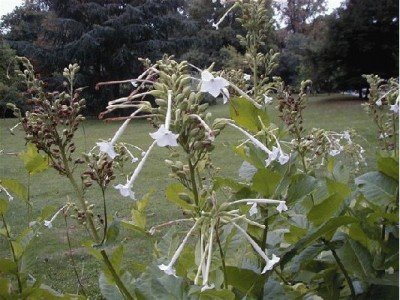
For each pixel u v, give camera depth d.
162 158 4.11
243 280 0.62
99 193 3.06
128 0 10.42
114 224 0.64
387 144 1.08
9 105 0.70
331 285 0.75
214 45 9.85
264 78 0.89
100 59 10.24
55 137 0.67
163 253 0.72
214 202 0.53
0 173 4.07
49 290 0.72
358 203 0.82
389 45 9.64
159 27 10.41
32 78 0.69
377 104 1.10
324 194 0.72
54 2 10.25
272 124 0.71
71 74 0.72
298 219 0.74
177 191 0.64
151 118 0.60
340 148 1.07
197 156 0.57
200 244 0.54
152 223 2.34
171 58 0.59
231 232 0.61
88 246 0.63
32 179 3.71
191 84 0.60
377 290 0.70
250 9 0.91
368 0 9.46
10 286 0.71
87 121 8.98
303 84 0.92
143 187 3.25
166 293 0.55
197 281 0.51
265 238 0.67
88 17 10.33
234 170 3.50
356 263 0.71
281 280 0.83
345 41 9.62
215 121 0.55
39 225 0.76
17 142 5.62
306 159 0.97
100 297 1.51
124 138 6.00
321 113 8.03
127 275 0.70
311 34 11.88
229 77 0.89
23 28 11.36
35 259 0.76
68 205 0.76
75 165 0.69
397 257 0.71
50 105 0.67
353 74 10.02
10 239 0.75
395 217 0.70
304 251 0.68
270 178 0.62
